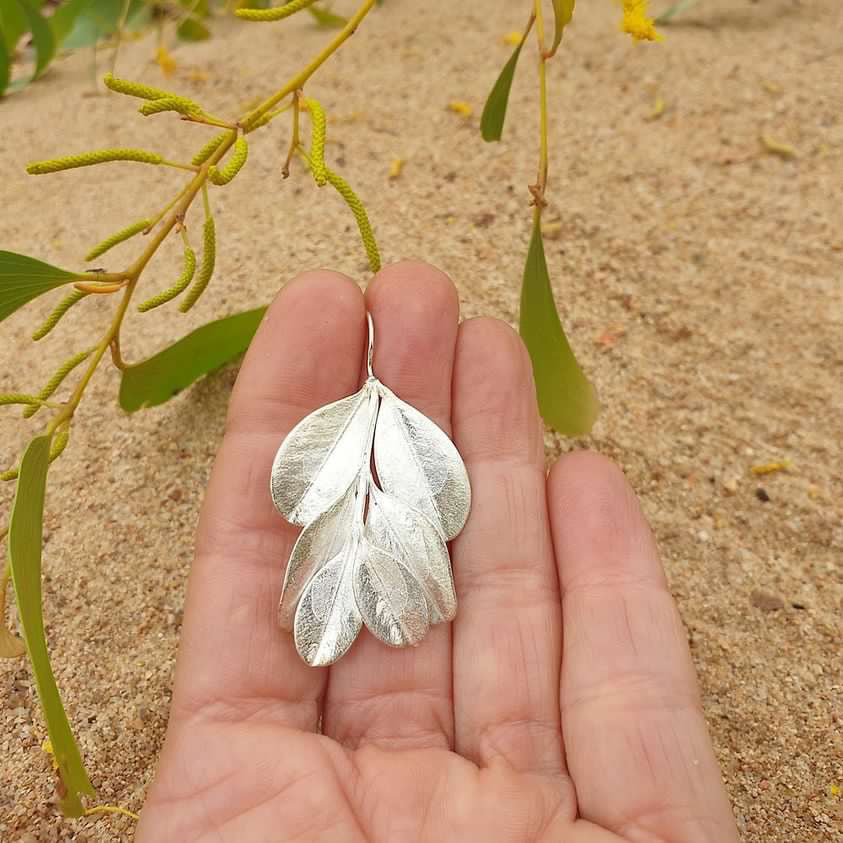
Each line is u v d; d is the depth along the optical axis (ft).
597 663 0.40
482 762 0.41
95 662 0.50
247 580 0.43
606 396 0.64
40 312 0.69
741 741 0.48
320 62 0.41
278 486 0.43
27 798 0.45
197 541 0.44
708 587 0.54
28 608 0.34
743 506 0.58
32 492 0.38
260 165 0.80
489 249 0.72
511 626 0.43
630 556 0.43
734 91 0.90
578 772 0.39
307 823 0.36
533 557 0.44
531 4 1.04
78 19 0.87
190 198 0.40
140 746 0.47
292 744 0.38
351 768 0.39
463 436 0.46
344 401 0.46
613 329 0.68
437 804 0.37
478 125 0.85
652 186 0.80
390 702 0.43
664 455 0.61
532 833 0.36
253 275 0.69
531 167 0.81
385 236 0.72
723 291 0.71
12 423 0.61
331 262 0.69
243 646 0.41
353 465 0.45
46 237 0.74
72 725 0.48
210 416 0.61
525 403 0.47
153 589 0.53
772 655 0.51
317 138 0.39
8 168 0.82
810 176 0.81
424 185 0.78
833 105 0.87
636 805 0.37
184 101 0.39
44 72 0.95
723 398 0.64
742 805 0.45
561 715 0.41
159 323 0.67
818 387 0.65
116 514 0.56
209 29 1.03
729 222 0.77
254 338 0.46
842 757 0.47
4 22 0.84
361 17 0.41
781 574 0.55
